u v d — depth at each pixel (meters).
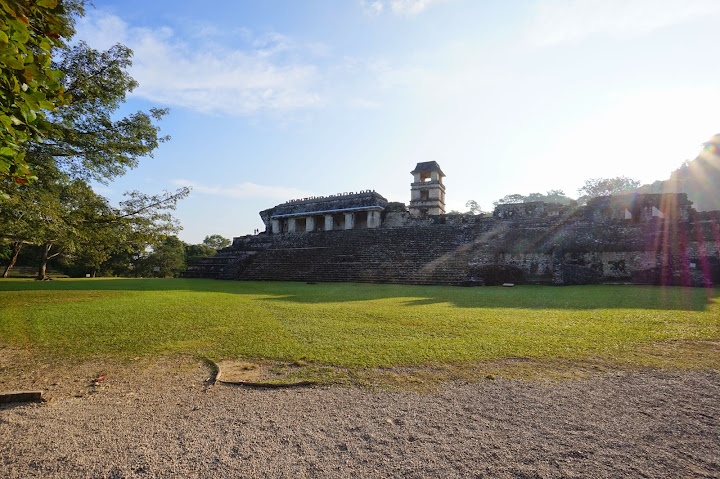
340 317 8.06
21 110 2.88
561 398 3.58
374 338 6.03
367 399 3.62
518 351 5.17
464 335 6.16
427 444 2.75
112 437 2.89
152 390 3.93
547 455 2.57
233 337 6.22
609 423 3.05
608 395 3.64
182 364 4.82
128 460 2.56
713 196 32.78
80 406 3.51
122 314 8.59
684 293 12.05
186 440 2.84
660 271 16.20
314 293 13.73
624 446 2.68
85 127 9.47
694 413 3.22
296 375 4.32
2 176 3.84
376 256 23.80
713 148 32.94
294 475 2.37
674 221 18.70
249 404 3.53
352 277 21.16
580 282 16.78
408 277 19.66
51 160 9.01
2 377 4.33
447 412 3.30
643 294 11.83
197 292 14.34
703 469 2.38
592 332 6.21
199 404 3.54
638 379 4.07
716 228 17.00
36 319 7.88
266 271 24.59
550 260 19.14
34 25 3.24
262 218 44.41
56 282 21.12
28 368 4.65
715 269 15.41
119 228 10.93
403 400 3.58
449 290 14.63
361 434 2.91
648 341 5.60
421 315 8.21
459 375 4.26
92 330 6.82
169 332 6.64
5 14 2.80
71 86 8.80
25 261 37.81
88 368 4.66
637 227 19.39
